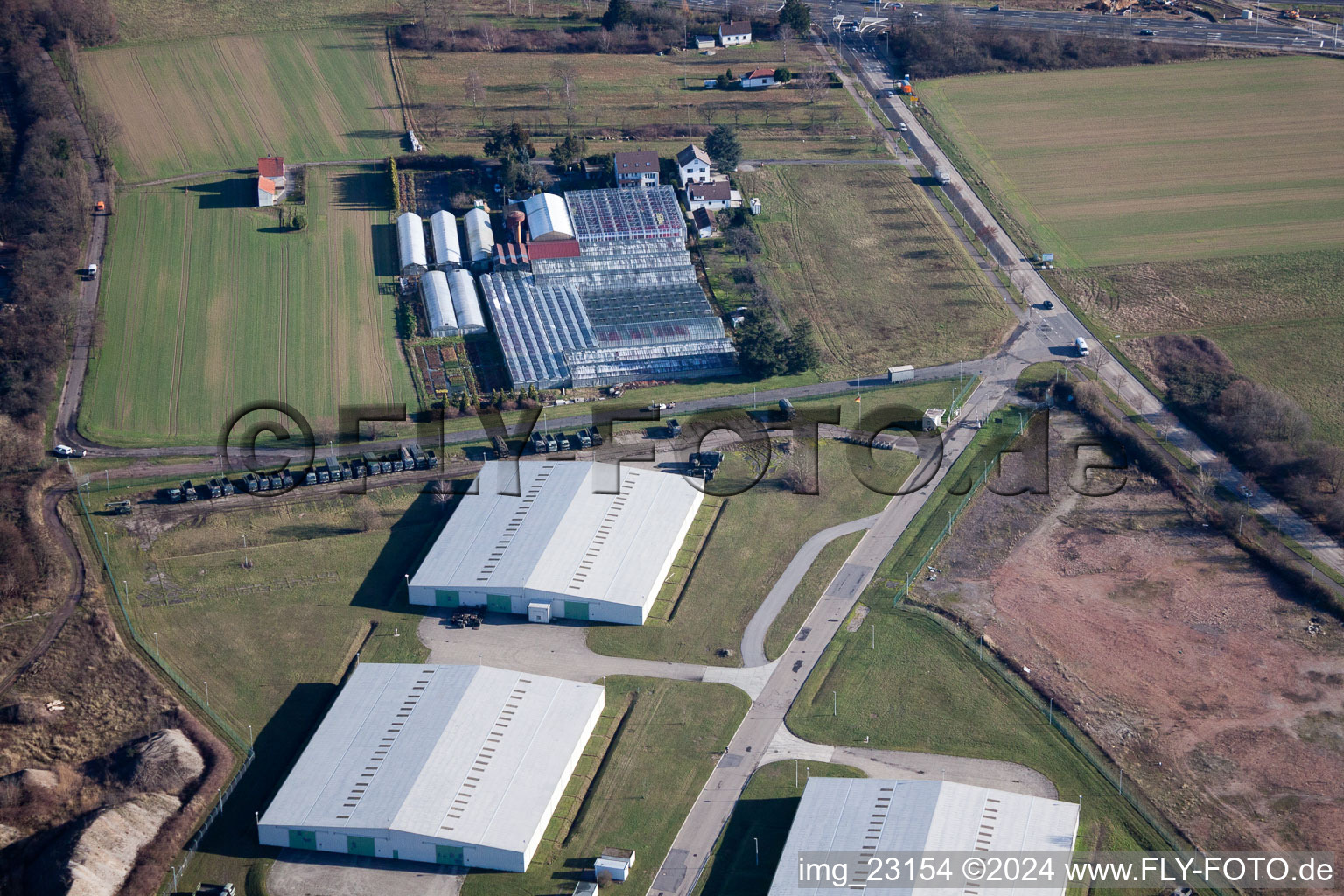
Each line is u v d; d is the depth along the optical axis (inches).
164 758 6353.3
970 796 6023.6
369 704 6609.3
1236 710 6737.2
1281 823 6112.2
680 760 6486.2
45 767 6432.1
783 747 6560.0
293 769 6254.9
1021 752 6501.0
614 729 6683.1
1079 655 7106.3
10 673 6919.3
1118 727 6643.7
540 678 6766.7
